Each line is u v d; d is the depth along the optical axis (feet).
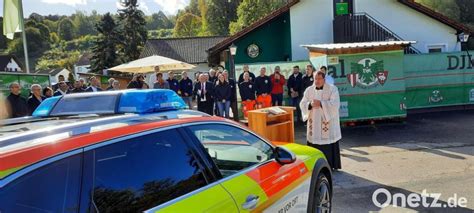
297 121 42.93
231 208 8.62
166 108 9.99
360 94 38.52
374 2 61.98
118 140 7.41
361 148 29.27
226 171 9.94
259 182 10.11
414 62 45.57
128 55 191.11
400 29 62.59
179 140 8.75
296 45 60.75
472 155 25.52
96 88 36.88
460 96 46.52
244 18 186.60
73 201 6.42
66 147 6.59
